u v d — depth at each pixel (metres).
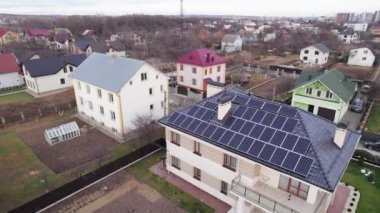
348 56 82.62
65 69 51.97
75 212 20.48
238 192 17.83
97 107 35.12
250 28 171.12
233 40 104.50
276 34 140.00
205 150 20.83
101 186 23.44
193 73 51.06
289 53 100.12
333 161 16.38
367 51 77.38
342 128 17.30
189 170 23.03
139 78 32.66
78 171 25.41
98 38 128.50
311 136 17.36
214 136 19.59
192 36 119.62
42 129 34.66
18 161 27.22
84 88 36.22
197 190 22.86
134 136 30.97
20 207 19.55
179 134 22.41
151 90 34.94
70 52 90.62
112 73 33.66
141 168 26.05
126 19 173.00
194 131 20.62
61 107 41.94
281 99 45.56
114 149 29.73
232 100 22.39
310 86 37.16
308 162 15.72
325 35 121.69
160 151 29.05
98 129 34.69
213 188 21.64
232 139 18.84
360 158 26.14
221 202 21.42
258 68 71.75
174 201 21.59
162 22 180.62
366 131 33.78
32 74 47.66
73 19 175.62
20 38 112.00
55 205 21.14
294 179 16.20
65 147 30.05
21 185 23.48
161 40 114.06
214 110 21.72
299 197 17.20
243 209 18.61
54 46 102.31
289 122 18.55
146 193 22.56
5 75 52.16
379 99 44.25
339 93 35.75
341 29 161.50
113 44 89.50
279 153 16.80
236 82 56.25
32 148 29.80
